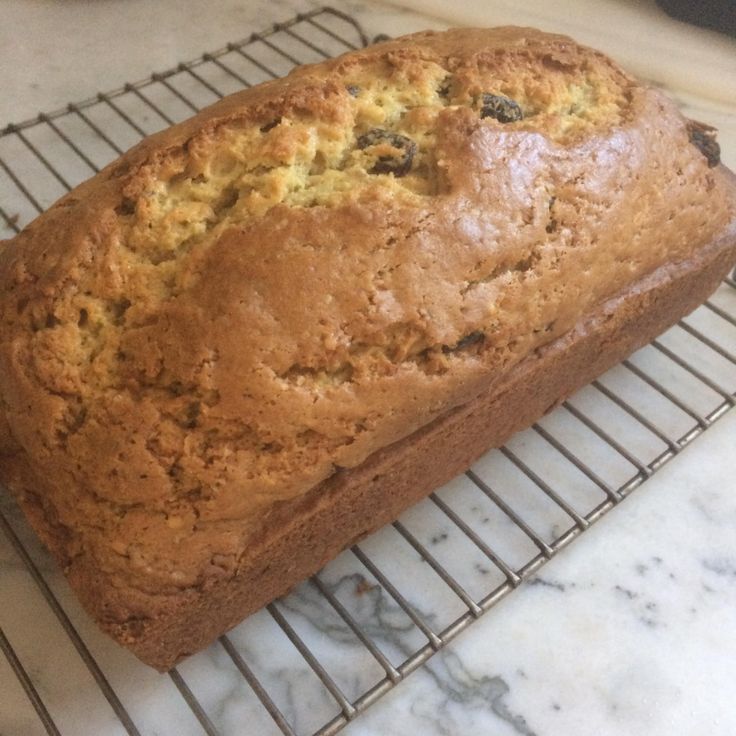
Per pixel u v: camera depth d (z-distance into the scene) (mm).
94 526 191
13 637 219
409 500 241
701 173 260
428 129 226
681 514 253
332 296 197
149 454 189
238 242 197
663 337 302
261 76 388
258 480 194
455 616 229
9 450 208
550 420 276
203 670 219
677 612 232
